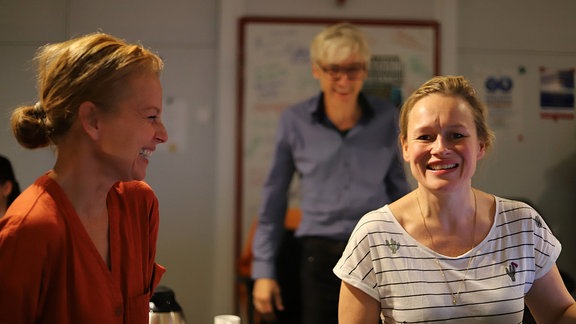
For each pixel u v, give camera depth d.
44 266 1.09
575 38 3.13
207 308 3.04
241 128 3.03
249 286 2.96
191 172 3.06
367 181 2.91
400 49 3.04
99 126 1.14
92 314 1.16
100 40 1.17
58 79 1.13
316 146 2.96
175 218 3.06
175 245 3.06
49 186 1.14
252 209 3.03
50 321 1.12
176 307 1.71
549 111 3.12
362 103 2.96
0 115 2.94
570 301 1.42
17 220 1.08
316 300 2.85
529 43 3.12
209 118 3.06
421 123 1.35
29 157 2.96
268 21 3.03
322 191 2.92
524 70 3.11
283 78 3.02
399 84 3.02
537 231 1.41
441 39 3.06
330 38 2.95
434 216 1.39
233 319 1.81
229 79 3.04
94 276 1.18
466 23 3.10
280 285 2.92
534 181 3.11
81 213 1.19
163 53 3.06
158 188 3.06
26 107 1.19
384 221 1.42
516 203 1.45
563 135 3.12
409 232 1.40
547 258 1.41
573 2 3.12
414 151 1.36
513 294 1.34
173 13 3.06
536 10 3.12
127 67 1.14
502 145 3.11
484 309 1.33
